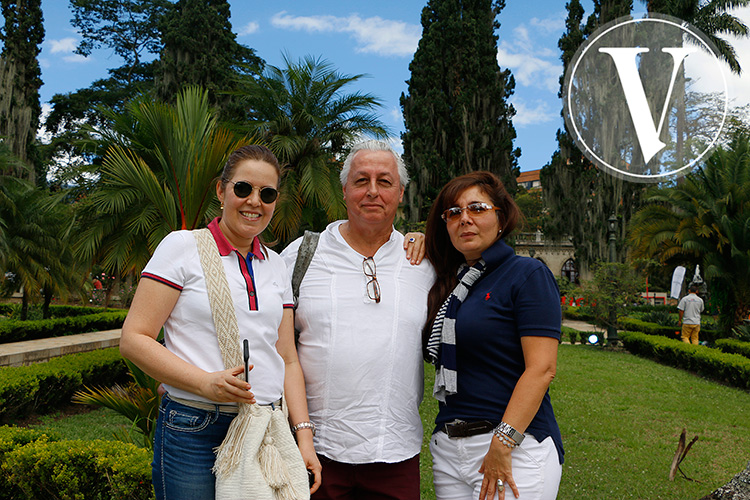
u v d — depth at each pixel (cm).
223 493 147
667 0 2455
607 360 1172
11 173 2373
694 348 1064
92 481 316
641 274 1761
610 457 518
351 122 1084
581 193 2742
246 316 163
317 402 204
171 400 161
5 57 2750
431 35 2514
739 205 1382
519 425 179
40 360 879
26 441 362
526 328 185
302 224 1087
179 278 159
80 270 1078
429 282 225
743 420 664
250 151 173
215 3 2598
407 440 208
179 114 362
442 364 199
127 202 777
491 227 204
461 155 2423
